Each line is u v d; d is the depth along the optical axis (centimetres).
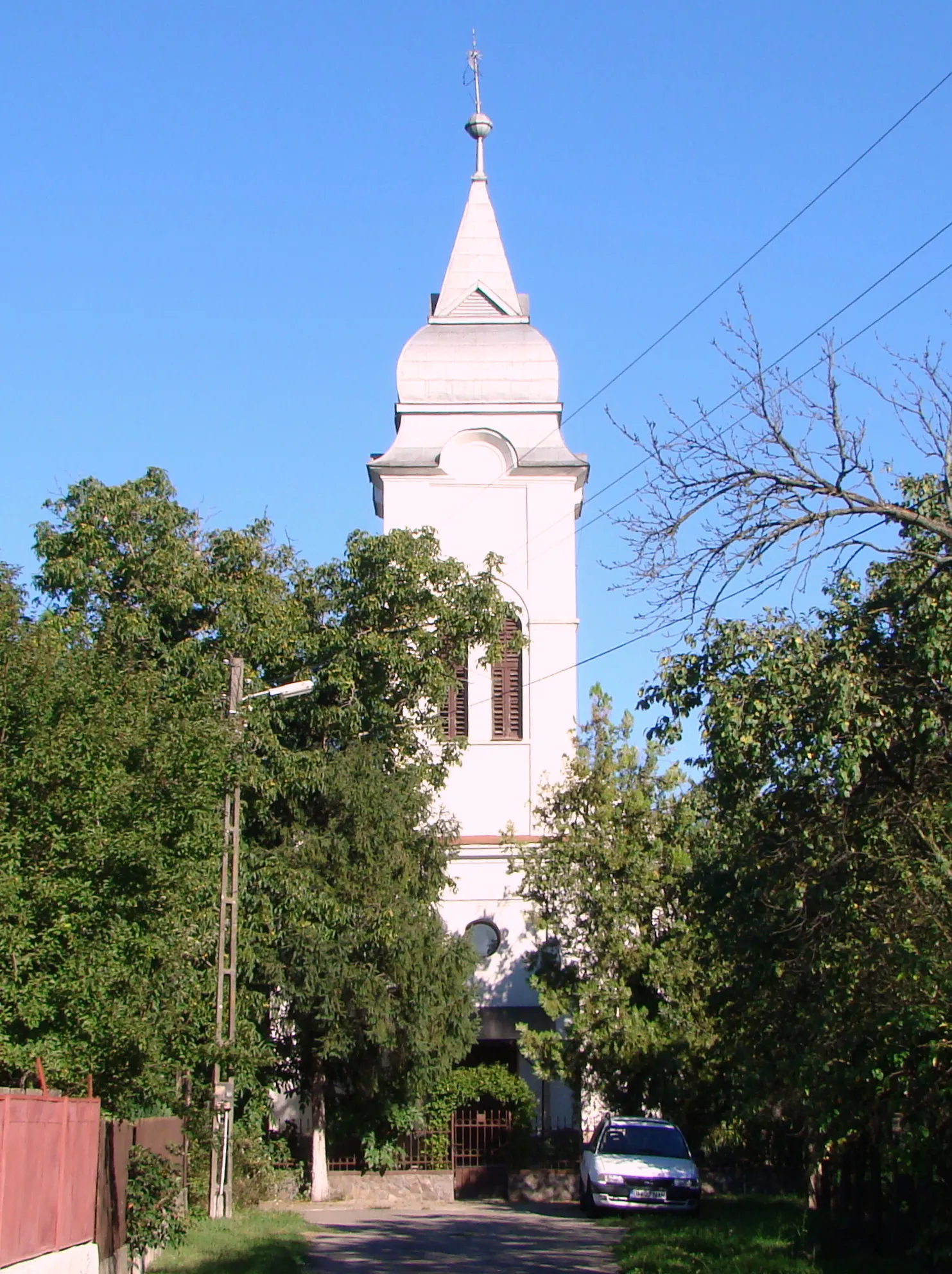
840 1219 2312
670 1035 3753
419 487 4728
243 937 3089
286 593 3719
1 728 2016
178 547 3600
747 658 1727
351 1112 3888
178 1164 2588
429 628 3828
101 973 1903
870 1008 1680
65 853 1959
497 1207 3659
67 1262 1638
